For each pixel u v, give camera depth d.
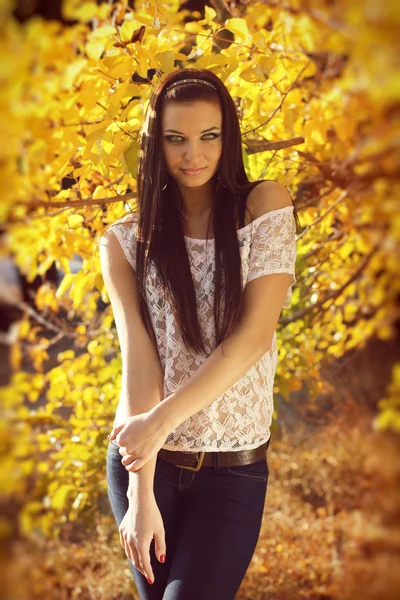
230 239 1.59
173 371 1.64
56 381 2.37
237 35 2.06
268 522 2.77
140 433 1.50
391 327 2.29
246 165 2.14
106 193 2.15
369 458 1.69
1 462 1.23
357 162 1.78
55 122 1.85
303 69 2.06
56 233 2.03
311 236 2.49
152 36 2.03
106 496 2.84
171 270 1.61
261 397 1.65
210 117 1.57
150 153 1.63
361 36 1.00
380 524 1.56
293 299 2.65
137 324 1.69
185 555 1.60
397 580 1.51
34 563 1.25
